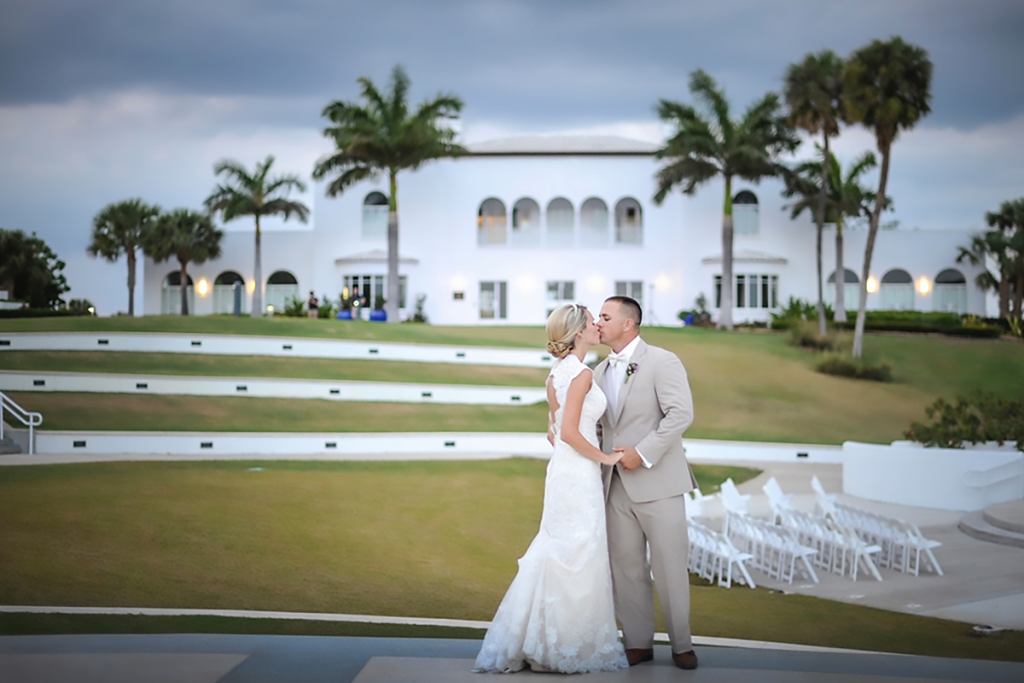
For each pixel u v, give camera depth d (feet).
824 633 26.37
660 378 16.56
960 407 55.93
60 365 79.77
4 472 48.62
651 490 16.26
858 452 56.49
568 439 15.94
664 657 17.08
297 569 33.55
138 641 17.39
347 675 15.12
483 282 144.05
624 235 144.97
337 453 64.34
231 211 134.10
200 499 44.45
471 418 76.23
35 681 14.23
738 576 36.70
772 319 132.87
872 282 140.77
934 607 30.09
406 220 143.64
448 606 30.04
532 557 15.98
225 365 85.05
